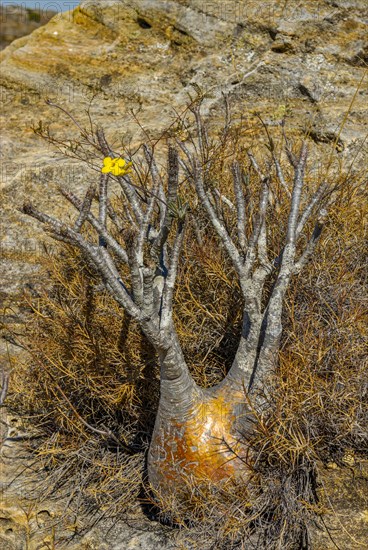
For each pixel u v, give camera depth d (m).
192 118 4.92
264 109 4.94
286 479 2.72
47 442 3.26
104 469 3.13
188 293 3.20
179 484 2.76
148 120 5.08
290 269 2.73
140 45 5.62
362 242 3.32
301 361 2.82
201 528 2.76
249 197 3.18
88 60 5.64
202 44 5.45
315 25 5.16
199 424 2.73
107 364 3.08
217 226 2.70
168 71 5.46
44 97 5.52
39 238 4.42
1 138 5.10
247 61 5.25
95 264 2.46
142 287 2.56
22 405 3.60
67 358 3.23
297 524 2.67
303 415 2.72
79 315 3.27
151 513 3.01
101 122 5.18
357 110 4.75
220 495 2.74
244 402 2.75
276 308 2.72
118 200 3.87
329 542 2.56
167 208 2.56
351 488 2.71
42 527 3.04
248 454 2.74
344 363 2.86
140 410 3.17
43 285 3.98
